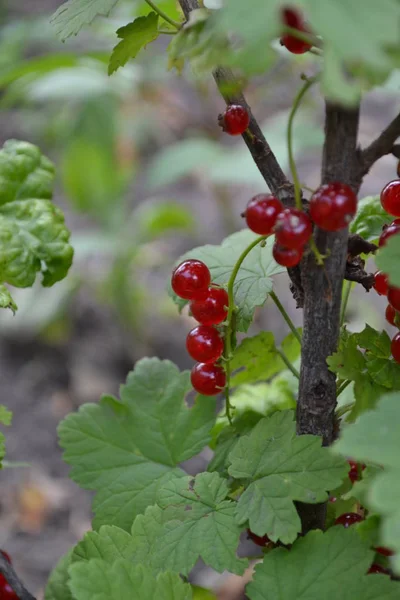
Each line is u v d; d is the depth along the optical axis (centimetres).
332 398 45
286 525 43
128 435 49
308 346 44
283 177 44
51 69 91
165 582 43
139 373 50
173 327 124
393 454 39
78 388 112
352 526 45
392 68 38
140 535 45
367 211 49
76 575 42
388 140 42
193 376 47
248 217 43
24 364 117
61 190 153
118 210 126
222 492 45
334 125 42
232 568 43
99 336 123
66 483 96
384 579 43
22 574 82
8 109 163
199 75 41
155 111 152
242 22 37
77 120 122
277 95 136
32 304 120
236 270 45
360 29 37
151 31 45
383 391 45
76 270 123
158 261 133
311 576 43
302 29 41
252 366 50
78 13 46
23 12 184
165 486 46
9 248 48
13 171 49
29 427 105
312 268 43
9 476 96
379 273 45
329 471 44
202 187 154
